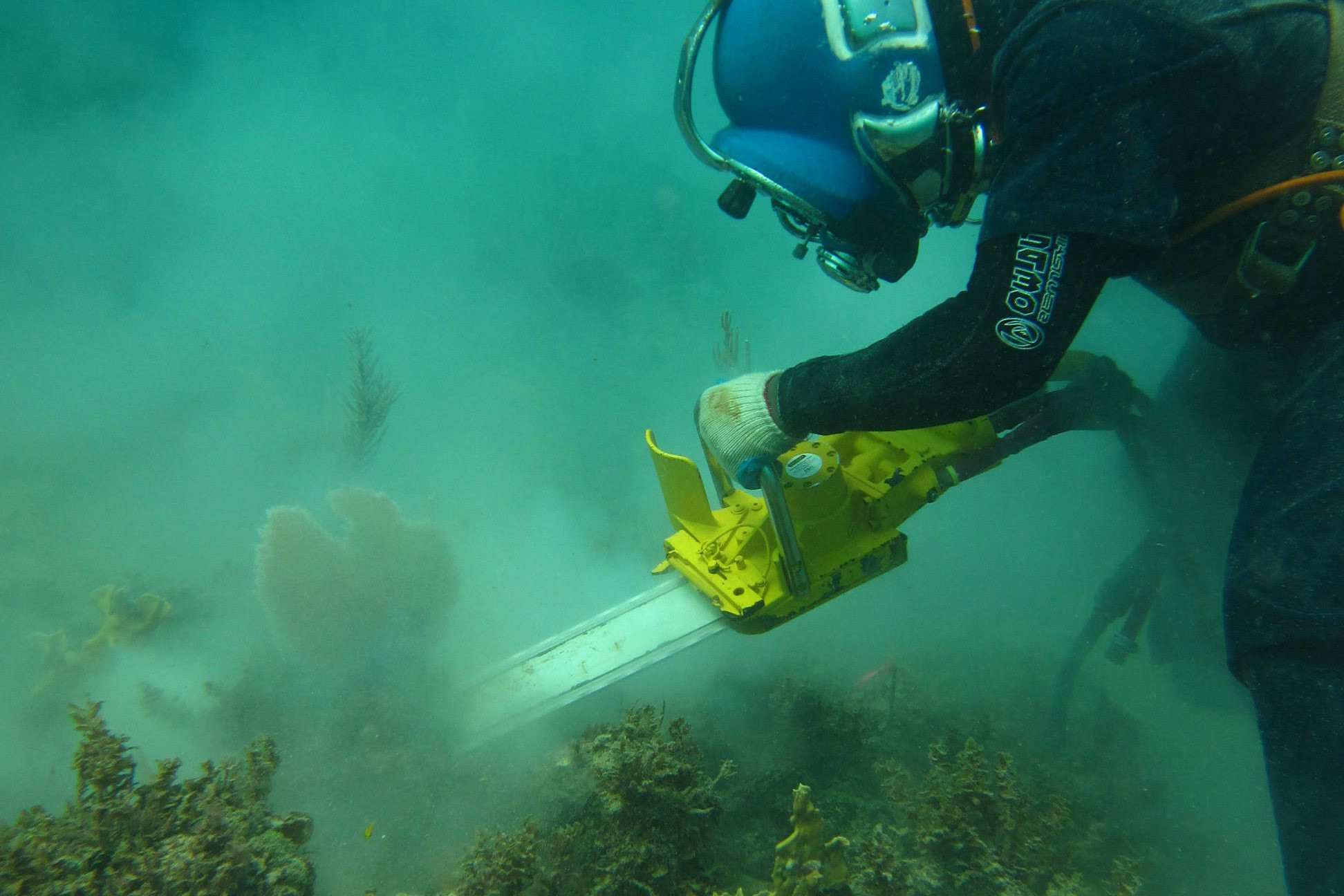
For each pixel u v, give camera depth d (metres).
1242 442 2.62
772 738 3.43
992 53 1.31
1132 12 1.07
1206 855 3.63
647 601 3.01
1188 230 1.30
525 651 3.13
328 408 8.97
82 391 10.55
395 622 3.51
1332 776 0.91
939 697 4.67
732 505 2.99
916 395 1.27
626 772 2.47
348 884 2.62
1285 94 1.12
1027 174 1.13
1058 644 5.61
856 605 5.91
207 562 6.24
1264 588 1.04
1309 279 1.25
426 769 2.91
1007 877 2.58
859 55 1.39
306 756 3.07
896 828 2.85
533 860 2.38
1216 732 4.56
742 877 2.64
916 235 1.63
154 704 3.59
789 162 1.50
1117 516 6.62
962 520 7.09
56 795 3.50
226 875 2.02
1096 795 3.73
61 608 5.56
